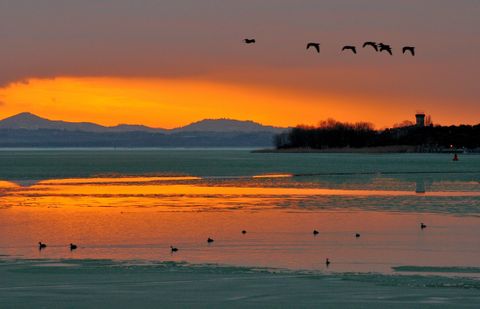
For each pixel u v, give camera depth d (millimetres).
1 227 51812
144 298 30016
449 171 149625
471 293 30688
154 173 140750
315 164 195125
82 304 29078
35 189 93438
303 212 62062
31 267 36344
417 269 35781
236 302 29422
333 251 41000
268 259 38594
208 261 37969
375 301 29422
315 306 28781
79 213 61531
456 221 54906
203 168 165375
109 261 38000
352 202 72188
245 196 80375
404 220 55656
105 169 160625
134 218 57438
